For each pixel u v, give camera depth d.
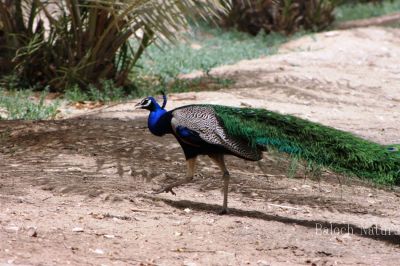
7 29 19.50
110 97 18.84
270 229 9.63
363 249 9.13
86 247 8.30
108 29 18.80
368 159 9.10
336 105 19.12
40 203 9.95
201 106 9.94
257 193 11.29
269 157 13.04
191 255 8.38
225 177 10.06
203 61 24.84
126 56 19.97
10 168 11.59
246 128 9.55
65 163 11.93
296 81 21.52
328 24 32.66
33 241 8.28
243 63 24.45
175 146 13.30
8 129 14.04
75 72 19.08
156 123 10.09
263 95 19.41
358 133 15.78
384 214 10.79
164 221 9.65
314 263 8.39
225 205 10.14
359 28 31.20
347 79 22.39
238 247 8.84
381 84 22.19
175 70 23.17
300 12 31.84
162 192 10.43
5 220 8.98
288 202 10.98
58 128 14.22
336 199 11.31
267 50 27.27
